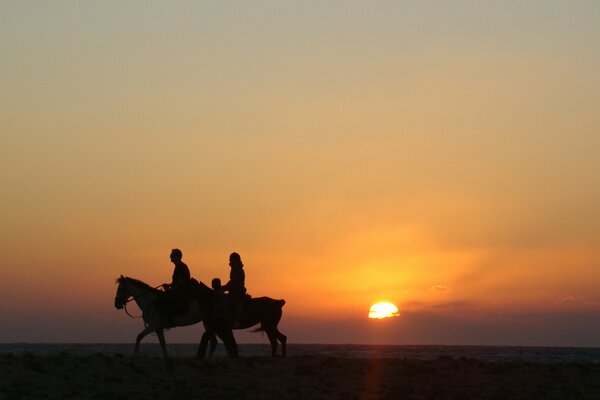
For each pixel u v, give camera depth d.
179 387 22.23
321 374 24.98
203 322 27.02
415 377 25.84
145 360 24.84
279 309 28.92
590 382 26.27
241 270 27.55
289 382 23.77
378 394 23.70
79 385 21.30
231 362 25.36
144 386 21.94
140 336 26.72
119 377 22.36
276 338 28.84
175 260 27.12
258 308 28.52
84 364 23.31
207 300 26.94
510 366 28.22
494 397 24.39
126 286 27.08
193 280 27.11
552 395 24.77
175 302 26.56
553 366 28.44
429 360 28.88
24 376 21.30
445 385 25.27
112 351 43.44
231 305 27.02
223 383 23.08
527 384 25.92
